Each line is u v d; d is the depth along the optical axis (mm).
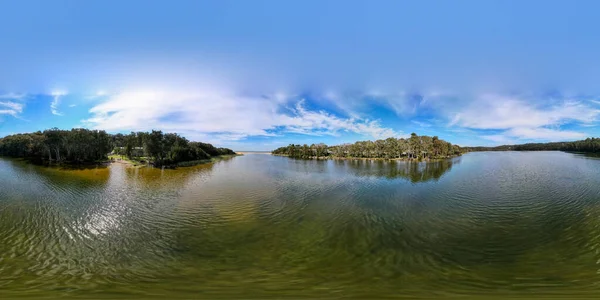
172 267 17719
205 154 152375
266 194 42594
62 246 21562
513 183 51500
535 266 17219
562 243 20891
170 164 104375
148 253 20078
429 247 20781
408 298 13609
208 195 42188
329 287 14906
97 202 37500
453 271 16750
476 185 49938
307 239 22719
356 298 13578
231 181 58969
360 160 150875
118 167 89938
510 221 26969
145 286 15234
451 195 40562
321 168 93750
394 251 20000
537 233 23344
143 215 30562
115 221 28266
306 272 16828
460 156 181750
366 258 18781
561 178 57219
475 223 26609
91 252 20344
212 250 20547
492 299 13234
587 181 52188
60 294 14352
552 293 13734
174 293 14375
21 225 27000
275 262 18312
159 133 105438
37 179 58156
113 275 16641
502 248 20375
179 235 23938
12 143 112062
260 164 118312
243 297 13828
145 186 52312
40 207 34188
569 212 29375
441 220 27734
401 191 44156
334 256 19234
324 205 34500
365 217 28922
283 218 28922
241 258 19031
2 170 72375
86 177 64625
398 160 145625
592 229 23516
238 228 25672
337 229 25188
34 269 17547
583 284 14664
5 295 14219
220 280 15867
